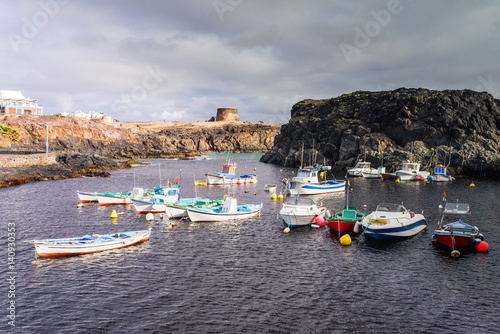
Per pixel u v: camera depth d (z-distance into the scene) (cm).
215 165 15438
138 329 2228
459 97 12106
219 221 4809
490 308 2509
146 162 16938
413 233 4106
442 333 2216
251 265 3250
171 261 3338
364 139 12231
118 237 3788
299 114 16875
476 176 10656
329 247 3750
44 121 18700
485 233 4256
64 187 8006
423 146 11550
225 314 2403
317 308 2489
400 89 13825
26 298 2609
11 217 5022
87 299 2600
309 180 7650
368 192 7669
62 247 3400
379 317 2384
